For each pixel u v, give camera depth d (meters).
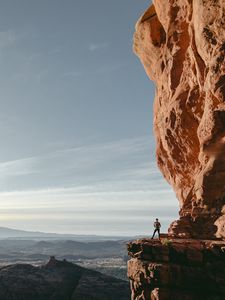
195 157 32.50
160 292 19.08
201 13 28.12
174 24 35.88
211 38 27.38
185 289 19.00
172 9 36.00
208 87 27.22
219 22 26.55
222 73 25.92
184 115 32.38
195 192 25.75
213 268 18.81
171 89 35.56
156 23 41.47
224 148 24.58
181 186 35.75
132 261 21.39
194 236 23.36
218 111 25.75
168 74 36.44
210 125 26.11
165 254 20.12
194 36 31.41
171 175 39.62
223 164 24.22
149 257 20.72
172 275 19.22
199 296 18.70
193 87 31.73
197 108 31.19
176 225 24.77
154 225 25.30
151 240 22.25
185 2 33.56
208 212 23.72
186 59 33.97
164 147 37.38
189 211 25.27
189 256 19.48
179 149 34.38
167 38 36.78
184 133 32.75
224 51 25.86
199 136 28.03
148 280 19.83
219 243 19.42
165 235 24.70
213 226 22.88
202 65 30.27
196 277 18.89
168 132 35.06
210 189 24.17
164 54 37.88
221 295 18.25
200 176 25.31
